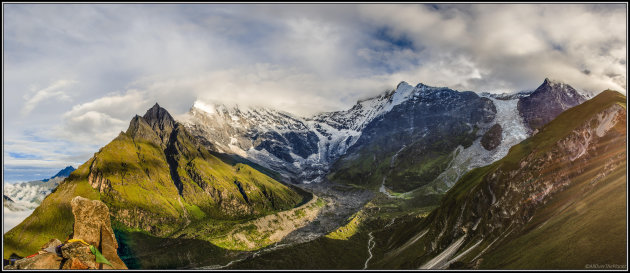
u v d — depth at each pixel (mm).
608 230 140875
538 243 164375
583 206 168250
